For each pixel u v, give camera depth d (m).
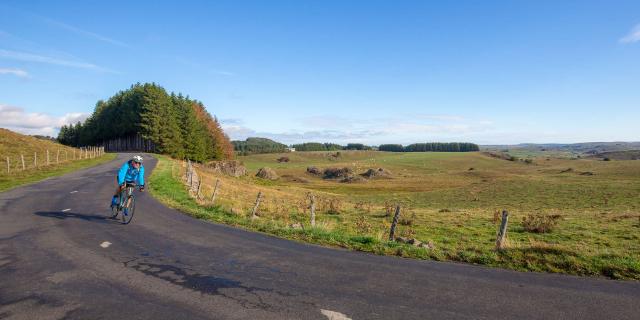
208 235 11.51
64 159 53.25
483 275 7.99
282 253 9.51
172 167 44.78
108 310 5.75
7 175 32.69
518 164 185.62
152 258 8.74
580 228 24.09
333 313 5.74
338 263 8.66
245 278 7.41
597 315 5.87
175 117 95.12
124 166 12.93
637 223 25.62
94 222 13.12
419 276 7.77
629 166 121.44
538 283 7.49
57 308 5.81
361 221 22.27
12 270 7.71
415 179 121.81
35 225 12.48
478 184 85.06
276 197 44.66
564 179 86.25
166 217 14.66
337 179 129.00
